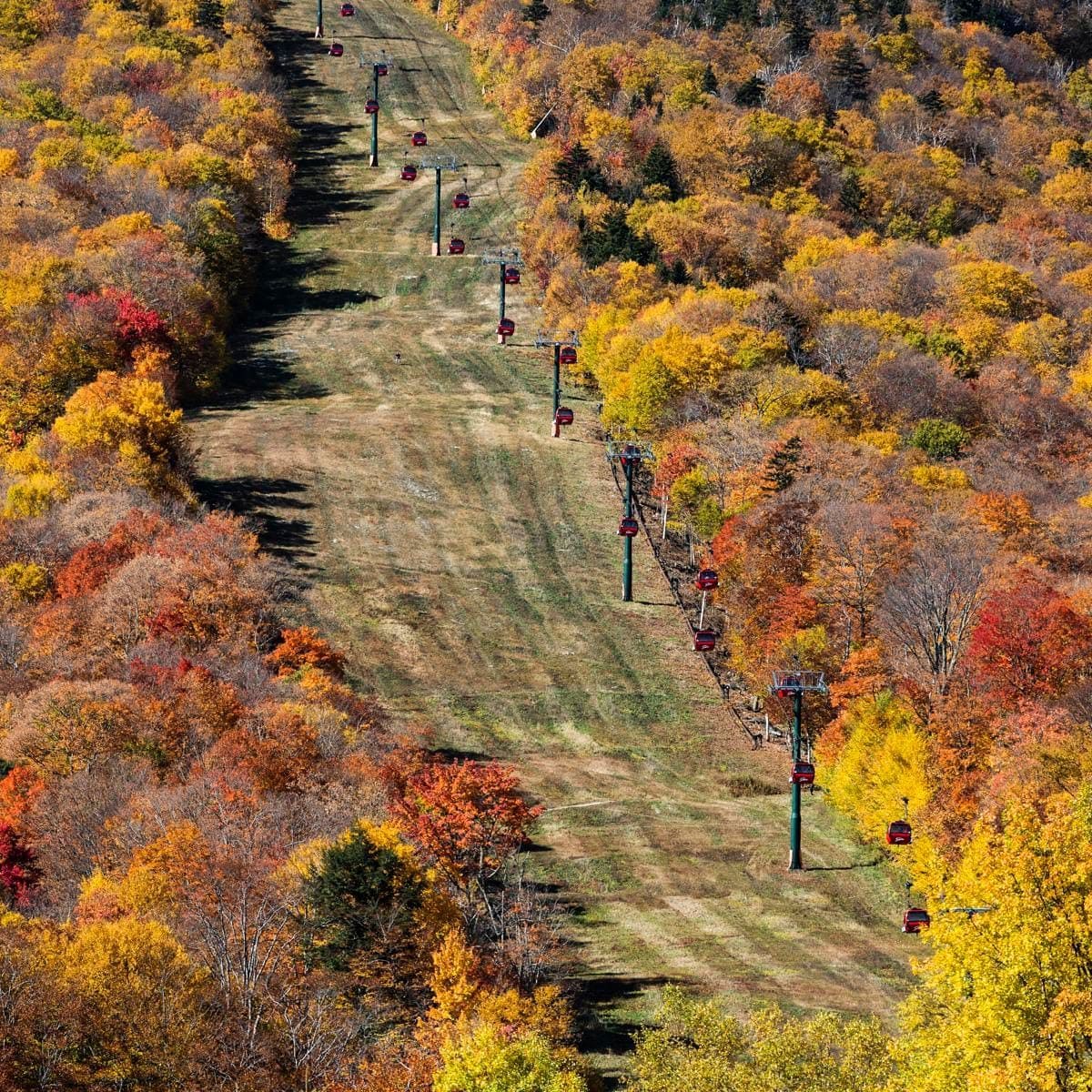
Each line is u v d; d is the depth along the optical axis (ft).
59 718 578.25
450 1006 420.77
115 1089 378.12
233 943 426.92
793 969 515.09
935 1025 363.15
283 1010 399.85
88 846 513.86
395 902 443.32
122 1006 387.96
